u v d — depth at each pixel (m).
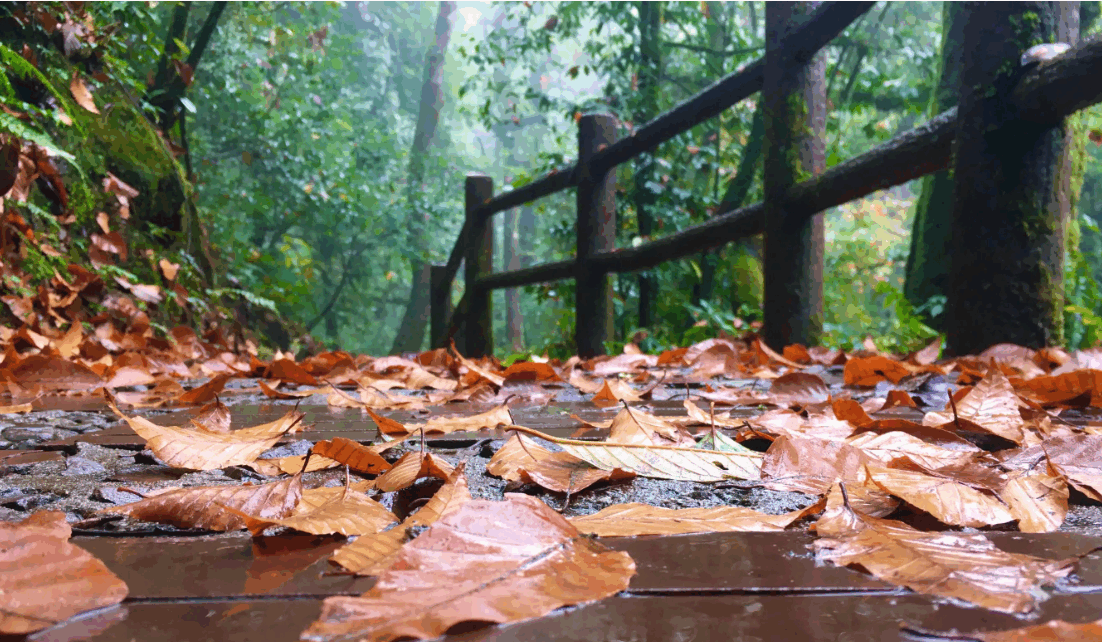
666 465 1.00
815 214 4.25
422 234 16.91
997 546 0.69
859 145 13.86
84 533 0.74
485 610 0.45
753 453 1.07
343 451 0.99
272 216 14.30
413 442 1.32
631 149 5.77
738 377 2.86
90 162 4.39
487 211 8.19
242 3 8.99
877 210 14.28
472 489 0.96
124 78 4.82
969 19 2.98
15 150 2.31
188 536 0.73
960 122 3.04
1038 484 0.84
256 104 13.16
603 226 6.29
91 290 3.69
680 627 0.48
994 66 2.89
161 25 8.52
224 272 7.48
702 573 0.59
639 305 7.84
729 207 8.38
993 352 2.78
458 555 0.51
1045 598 0.53
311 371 2.97
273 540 0.71
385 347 22.41
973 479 0.85
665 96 10.05
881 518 0.80
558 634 0.47
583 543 0.59
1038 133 2.86
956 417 1.32
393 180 17.69
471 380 2.45
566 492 0.91
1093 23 6.40
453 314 8.61
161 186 5.63
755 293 7.52
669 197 7.90
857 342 5.14
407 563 0.49
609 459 1.00
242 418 1.74
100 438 1.37
